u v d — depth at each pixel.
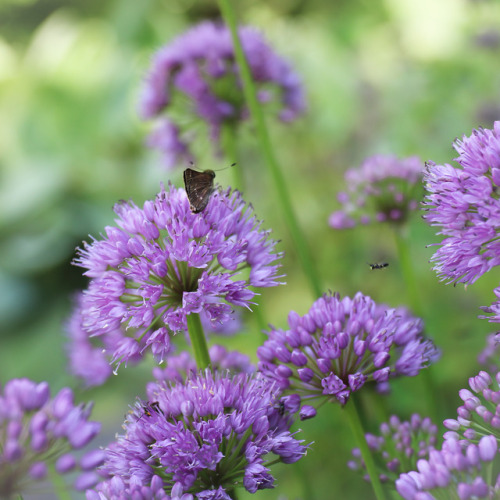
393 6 1.72
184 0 2.00
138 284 0.58
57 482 0.54
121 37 1.62
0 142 1.53
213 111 0.74
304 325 0.57
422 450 0.59
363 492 0.70
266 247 0.59
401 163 0.68
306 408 0.57
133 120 1.48
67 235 1.39
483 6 1.60
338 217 0.69
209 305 0.57
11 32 2.29
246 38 0.76
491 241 0.56
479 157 0.57
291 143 1.31
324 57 1.47
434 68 1.39
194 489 0.56
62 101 1.52
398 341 0.58
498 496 0.54
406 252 0.68
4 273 1.38
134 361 0.60
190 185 0.58
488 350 0.61
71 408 0.54
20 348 1.34
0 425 0.54
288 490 0.70
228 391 0.56
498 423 0.56
